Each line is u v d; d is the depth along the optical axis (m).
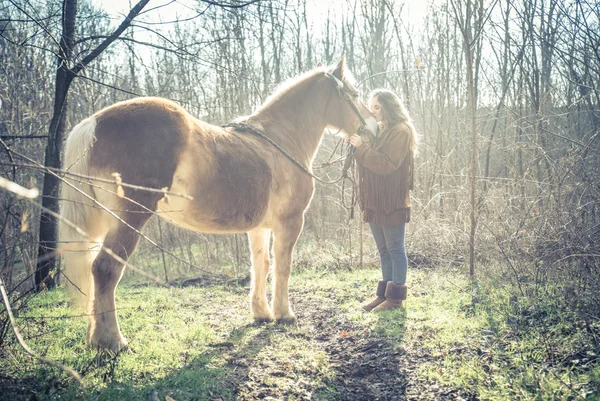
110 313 3.03
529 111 7.11
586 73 4.70
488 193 5.55
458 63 8.56
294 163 3.94
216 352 3.33
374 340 3.53
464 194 6.19
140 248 9.68
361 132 4.48
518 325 3.44
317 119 4.41
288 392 2.77
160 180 2.99
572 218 4.07
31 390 2.44
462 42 7.98
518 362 2.84
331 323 4.09
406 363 3.12
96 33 6.84
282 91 4.30
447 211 6.86
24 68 7.87
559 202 4.32
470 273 5.00
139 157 2.94
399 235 4.23
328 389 2.84
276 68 9.37
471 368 2.87
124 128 2.95
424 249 6.39
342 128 4.55
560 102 5.98
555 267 4.22
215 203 3.33
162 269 8.90
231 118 9.31
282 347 3.48
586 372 2.61
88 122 2.97
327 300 4.87
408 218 4.21
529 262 4.58
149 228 9.59
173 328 3.88
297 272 6.53
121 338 3.12
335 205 9.05
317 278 6.00
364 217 4.32
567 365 2.75
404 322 3.82
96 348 3.01
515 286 4.29
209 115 9.62
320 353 3.35
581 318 3.20
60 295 4.93
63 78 5.45
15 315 2.92
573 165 4.38
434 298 4.44
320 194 9.13
